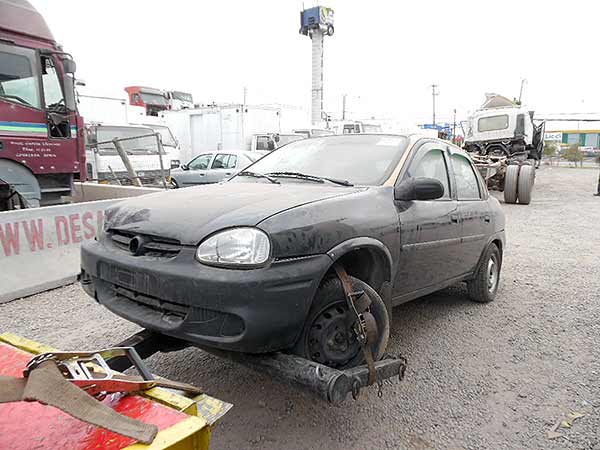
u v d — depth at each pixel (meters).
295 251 2.44
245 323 2.27
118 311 2.68
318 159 3.86
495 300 5.11
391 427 2.78
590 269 6.49
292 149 4.27
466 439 2.68
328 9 36.69
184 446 1.39
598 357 3.74
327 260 2.54
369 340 2.57
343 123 21.52
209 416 1.75
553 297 5.23
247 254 2.33
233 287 2.26
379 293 3.10
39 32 7.97
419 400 3.07
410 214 3.31
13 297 4.84
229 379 3.27
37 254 5.10
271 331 2.33
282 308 2.35
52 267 5.22
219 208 2.68
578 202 14.56
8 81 7.51
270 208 2.60
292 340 2.45
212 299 2.28
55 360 1.62
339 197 2.90
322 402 3.01
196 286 2.31
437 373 3.44
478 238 4.44
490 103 19.38
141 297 2.58
